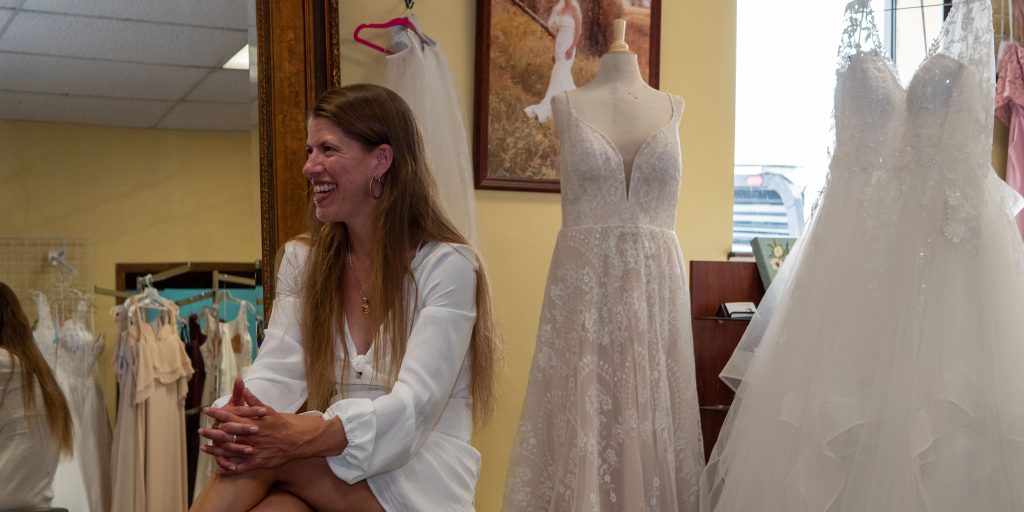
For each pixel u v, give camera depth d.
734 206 4.10
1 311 2.82
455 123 3.14
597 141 2.84
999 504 2.20
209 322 2.99
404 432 1.82
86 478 2.90
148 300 2.94
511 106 3.45
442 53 3.16
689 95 3.75
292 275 2.13
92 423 2.90
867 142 2.55
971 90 2.41
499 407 3.48
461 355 1.96
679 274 2.96
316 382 2.03
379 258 2.00
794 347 2.57
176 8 2.98
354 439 1.76
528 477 2.87
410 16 3.14
